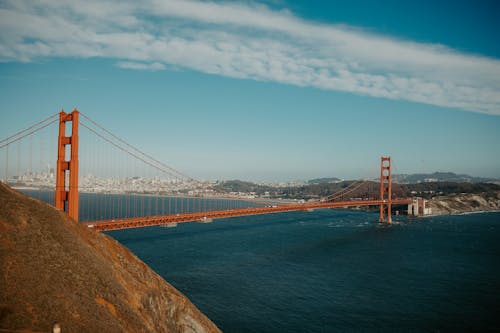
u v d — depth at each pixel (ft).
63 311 68.08
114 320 76.64
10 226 81.82
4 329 58.70
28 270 72.64
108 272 95.40
